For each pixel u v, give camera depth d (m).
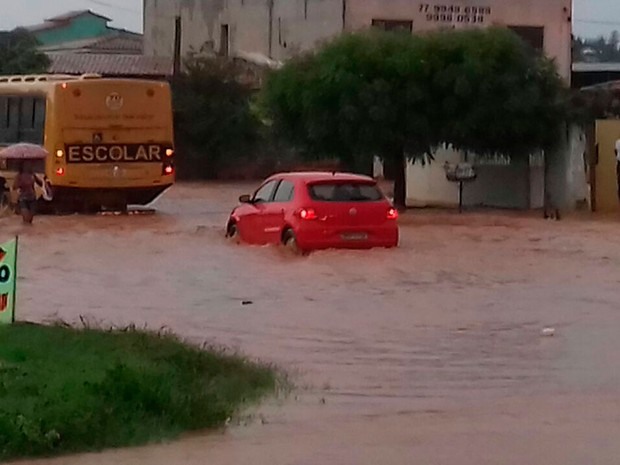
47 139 37.72
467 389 14.20
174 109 62.25
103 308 19.98
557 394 13.99
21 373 13.12
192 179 63.06
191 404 12.38
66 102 37.66
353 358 15.90
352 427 12.30
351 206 26.92
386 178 52.50
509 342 17.08
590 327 18.31
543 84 40.91
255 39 67.38
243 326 18.23
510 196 43.16
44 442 11.05
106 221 36.16
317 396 13.75
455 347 16.69
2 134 39.47
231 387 13.73
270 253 27.08
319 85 40.56
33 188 35.19
